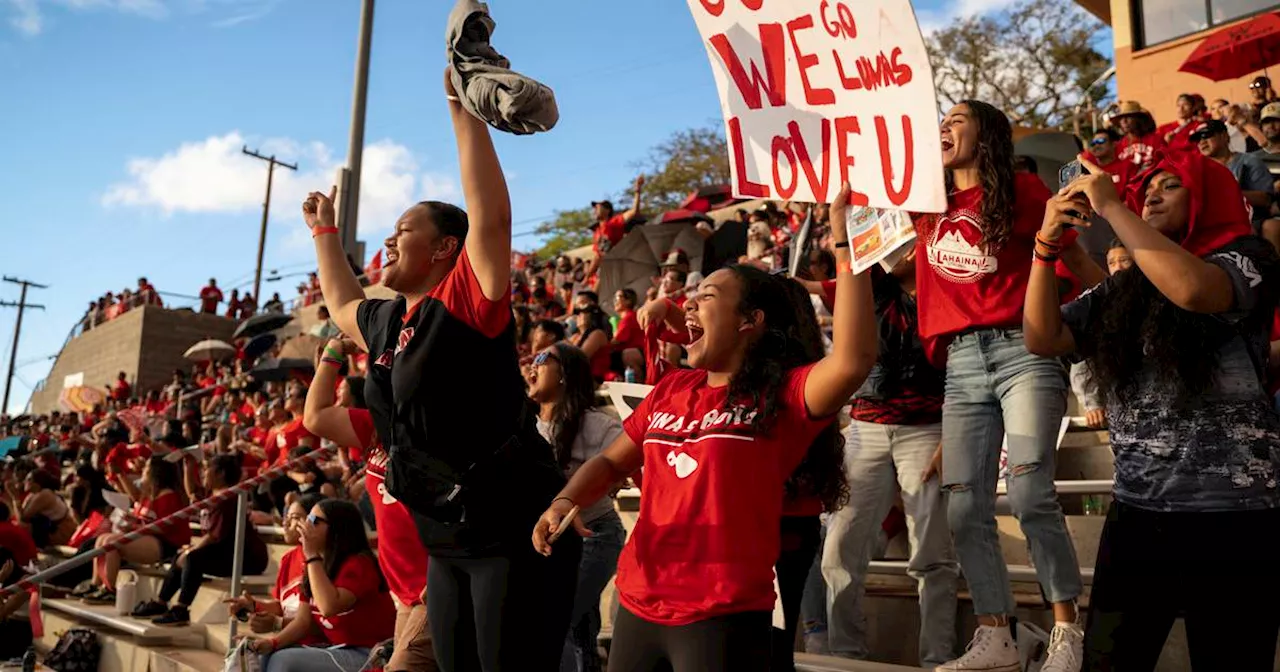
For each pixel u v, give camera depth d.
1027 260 3.41
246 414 16.36
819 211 10.84
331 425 4.04
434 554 2.84
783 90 2.37
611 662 2.42
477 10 2.28
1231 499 2.37
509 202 2.58
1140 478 2.49
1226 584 2.35
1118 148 8.23
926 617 3.94
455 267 2.68
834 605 4.09
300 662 4.81
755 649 2.24
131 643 7.06
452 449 2.66
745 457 2.32
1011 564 4.70
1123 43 14.84
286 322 24.61
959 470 3.49
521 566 2.71
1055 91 29.34
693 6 2.55
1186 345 2.43
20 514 11.05
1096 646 2.53
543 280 16.61
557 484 2.84
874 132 2.15
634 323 9.02
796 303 2.94
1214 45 11.49
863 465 4.11
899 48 2.06
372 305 3.00
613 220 14.89
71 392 28.00
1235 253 2.47
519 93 2.12
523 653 2.70
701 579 2.28
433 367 2.62
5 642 8.64
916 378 3.98
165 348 31.94
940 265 3.58
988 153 3.41
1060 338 2.67
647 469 2.48
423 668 3.71
